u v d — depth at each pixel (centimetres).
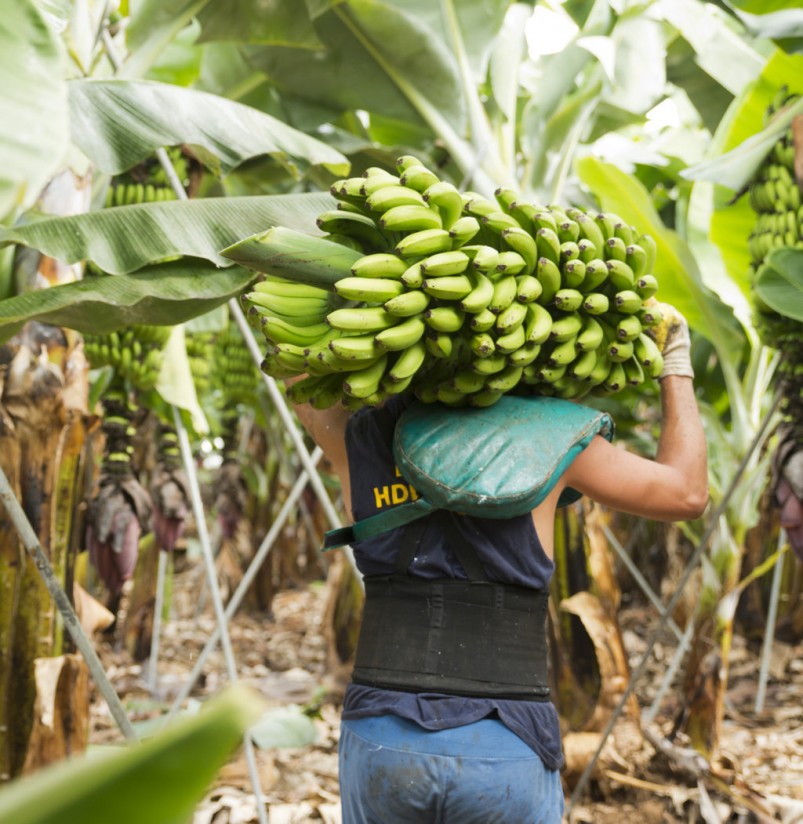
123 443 351
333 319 162
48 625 282
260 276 223
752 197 346
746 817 366
